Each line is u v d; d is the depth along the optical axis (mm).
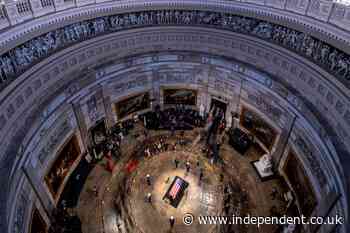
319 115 23188
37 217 23500
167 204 28000
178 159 32188
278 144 29109
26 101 22875
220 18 29469
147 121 36062
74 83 26297
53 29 24328
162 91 35188
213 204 28094
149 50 31875
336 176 19656
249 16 27000
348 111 20359
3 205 16469
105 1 26891
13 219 17828
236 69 30109
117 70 30094
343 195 18047
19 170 20156
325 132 21656
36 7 22531
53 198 26625
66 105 26000
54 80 25703
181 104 36844
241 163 31891
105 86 30031
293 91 25625
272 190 29266
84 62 28141
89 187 29453
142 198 28484
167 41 31609
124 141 34250
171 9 29094
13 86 21375
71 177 29828
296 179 26922
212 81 33062
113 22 29031
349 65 20938
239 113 33250
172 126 35594
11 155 19625
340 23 20672
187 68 32688
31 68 22953
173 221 26625
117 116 34281
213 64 31344
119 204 28047
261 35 27875
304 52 24672
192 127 35875
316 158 23078
